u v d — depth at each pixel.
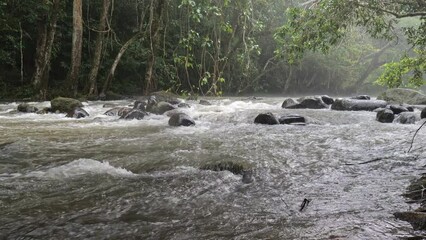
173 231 2.97
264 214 3.33
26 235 2.88
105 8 16.12
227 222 3.16
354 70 30.94
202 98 16.80
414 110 10.75
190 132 7.42
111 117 9.84
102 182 4.18
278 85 28.14
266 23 19.64
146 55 18.59
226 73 21.52
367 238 2.79
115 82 20.22
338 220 3.16
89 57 19.06
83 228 3.01
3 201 3.58
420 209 3.26
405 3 7.26
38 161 5.07
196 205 3.55
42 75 15.79
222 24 9.38
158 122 8.98
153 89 18.11
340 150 5.69
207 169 4.69
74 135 7.05
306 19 7.96
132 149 5.75
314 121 8.62
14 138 6.71
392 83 12.15
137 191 3.91
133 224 3.10
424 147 5.76
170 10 15.95
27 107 11.28
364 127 7.76
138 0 18.73
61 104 11.11
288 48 8.61
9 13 15.81
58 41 18.42
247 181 4.29
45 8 15.77
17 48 17.19
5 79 17.53
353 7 7.39
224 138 6.68
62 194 3.79
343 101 10.86
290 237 2.85
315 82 30.80
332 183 4.21
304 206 3.48
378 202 3.58
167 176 4.42
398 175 4.46
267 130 7.60
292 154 5.43
